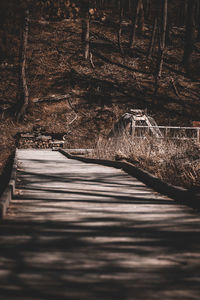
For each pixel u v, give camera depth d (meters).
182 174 12.54
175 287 4.48
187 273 4.94
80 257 5.48
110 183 13.08
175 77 51.09
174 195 10.57
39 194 10.78
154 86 48.59
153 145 17.91
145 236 6.67
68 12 17.72
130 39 57.56
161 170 13.77
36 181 13.34
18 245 6.00
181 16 72.62
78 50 54.34
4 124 40.50
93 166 18.81
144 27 66.69
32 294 4.20
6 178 16.38
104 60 53.16
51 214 8.30
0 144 36.94
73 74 48.66
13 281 4.55
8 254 5.55
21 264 5.14
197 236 6.71
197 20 69.56
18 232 6.78
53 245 6.04
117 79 48.91
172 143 17.08
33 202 9.60
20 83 42.31
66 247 5.95
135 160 17.45
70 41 56.84
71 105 43.72
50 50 53.75
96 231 6.93
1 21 12.79
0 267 5.01
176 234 6.83
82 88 46.44
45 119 41.62
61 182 13.17
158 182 11.85
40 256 5.49
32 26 58.84
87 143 38.19
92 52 54.72
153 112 43.88
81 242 6.22
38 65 49.84
